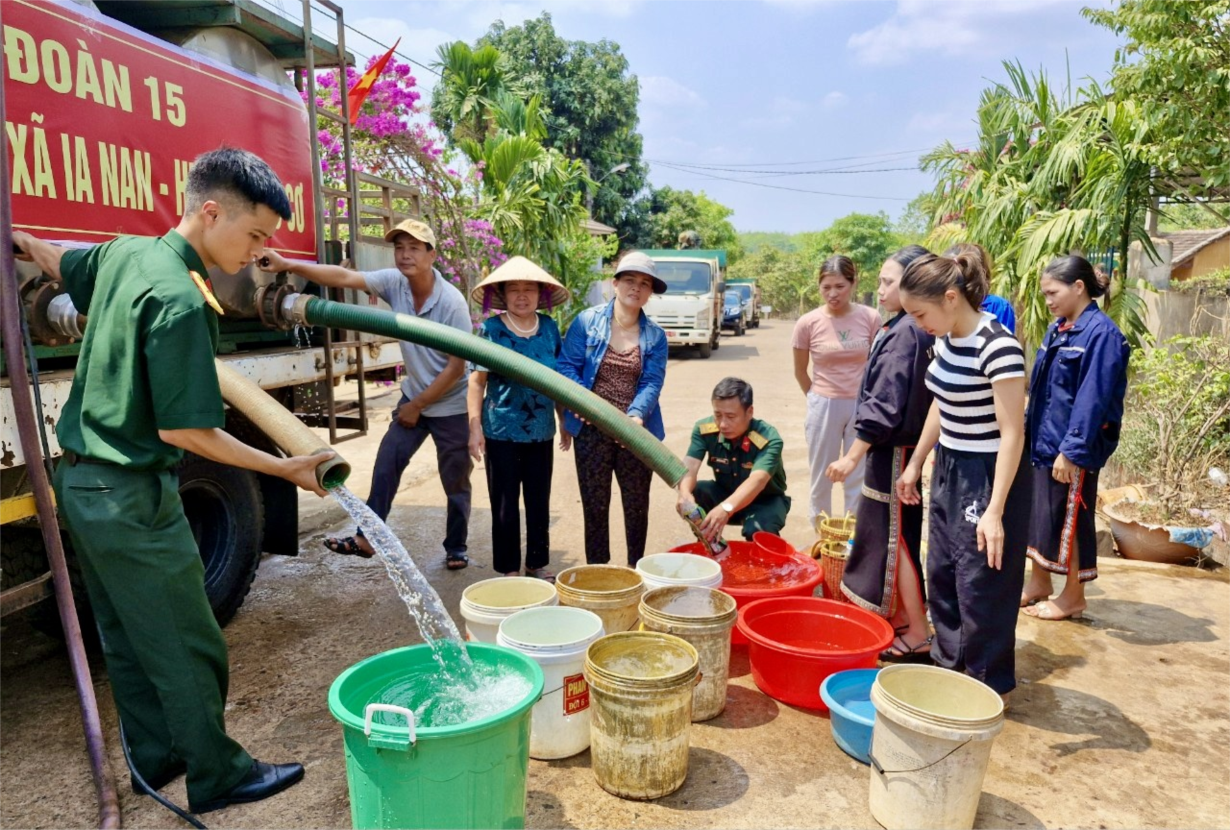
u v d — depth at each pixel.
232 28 3.62
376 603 3.98
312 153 4.10
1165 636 3.69
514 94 15.48
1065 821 2.40
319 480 2.38
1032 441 3.87
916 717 2.21
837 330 4.43
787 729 2.88
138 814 2.36
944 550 2.99
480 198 11.55
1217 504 5.03
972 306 2.83
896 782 2.29
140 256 2.17
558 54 24.33
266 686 3.13
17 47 2.56
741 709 3.02
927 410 3.15
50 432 2.73
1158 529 4.63
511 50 24.08
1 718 2.88
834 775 2.61
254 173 2.21
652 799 2.44
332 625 3.71
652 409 3.97
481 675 2.39
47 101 2.67
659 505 5.95
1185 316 6.76
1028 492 2.87
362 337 4.46
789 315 46.28
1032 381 3.92
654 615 2.84
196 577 2.26
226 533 3.54
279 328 3.66
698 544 3.89
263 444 3.61
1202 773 2.65
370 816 2.00
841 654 2.87
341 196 4.42
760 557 3.87
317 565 4.53
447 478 4.30
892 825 2.31
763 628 3.22
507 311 4.06
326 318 3.50
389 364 4.74
